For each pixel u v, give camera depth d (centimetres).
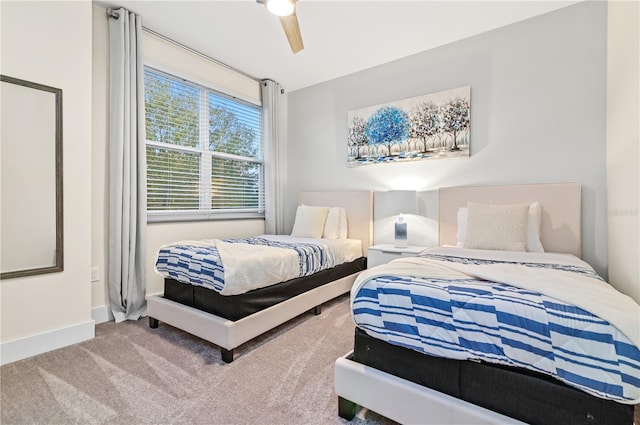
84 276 221
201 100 340
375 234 367
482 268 145
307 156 426
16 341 189
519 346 102
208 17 270
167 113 307
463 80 307
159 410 142
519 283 121
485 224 246
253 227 398
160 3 252
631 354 90
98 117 252
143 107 271
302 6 252
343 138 393
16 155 194
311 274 267
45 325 202
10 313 189
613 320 93
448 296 117
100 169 253
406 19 271
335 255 301
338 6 252
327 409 144
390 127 352
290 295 242
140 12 263
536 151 272
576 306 101
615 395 90
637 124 176
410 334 121
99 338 221
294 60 350
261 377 170
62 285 211
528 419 103
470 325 110
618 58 212
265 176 411
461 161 310
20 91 195
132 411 142
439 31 292
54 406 145
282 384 163
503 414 107
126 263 258
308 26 281
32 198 200
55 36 210
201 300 215
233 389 159
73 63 219
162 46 300
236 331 188
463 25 282
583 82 252
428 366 121
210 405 146
